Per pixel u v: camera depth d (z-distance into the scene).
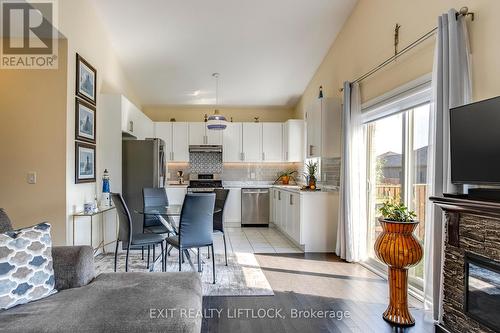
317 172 5.62
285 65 5.46
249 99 6.98
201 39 4.65
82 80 3.71
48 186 3.36
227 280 3.30
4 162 3.36
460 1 2.35
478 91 2.18
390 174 3.57
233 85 6.22
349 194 4.01
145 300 1.69
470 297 2.02
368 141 4.04
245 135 7.11
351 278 3.38
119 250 4.50
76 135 3.57
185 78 5.88
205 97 6.82
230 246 4.86
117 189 4.45
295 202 4.81
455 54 2.22
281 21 4.27
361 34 3.94
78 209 3.67
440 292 2.28
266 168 7.44
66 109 3.39
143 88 6.30
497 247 1.81
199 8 3.97
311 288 3.10
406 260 2.35
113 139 4.45
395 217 2.47
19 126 3.38
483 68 2.14
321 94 4.85
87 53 3.87
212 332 2.27
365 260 3.99
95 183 4.21
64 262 1.96
